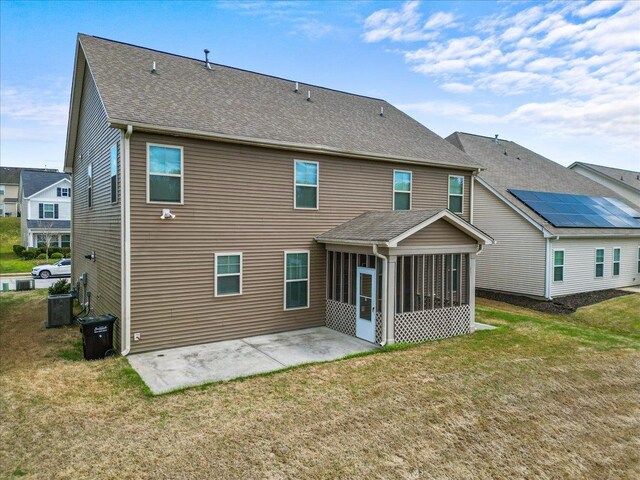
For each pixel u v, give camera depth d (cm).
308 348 980
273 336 1090
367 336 1053
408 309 1178
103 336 894
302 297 1167
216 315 1023
